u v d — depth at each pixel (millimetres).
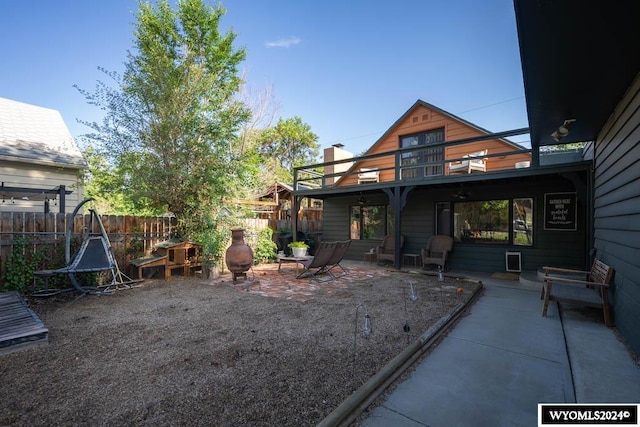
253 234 8914
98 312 4277
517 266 7328
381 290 5629
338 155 12516
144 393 2275
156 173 6395
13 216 5129
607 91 3576
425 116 10648
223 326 3709
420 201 9023
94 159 6719
